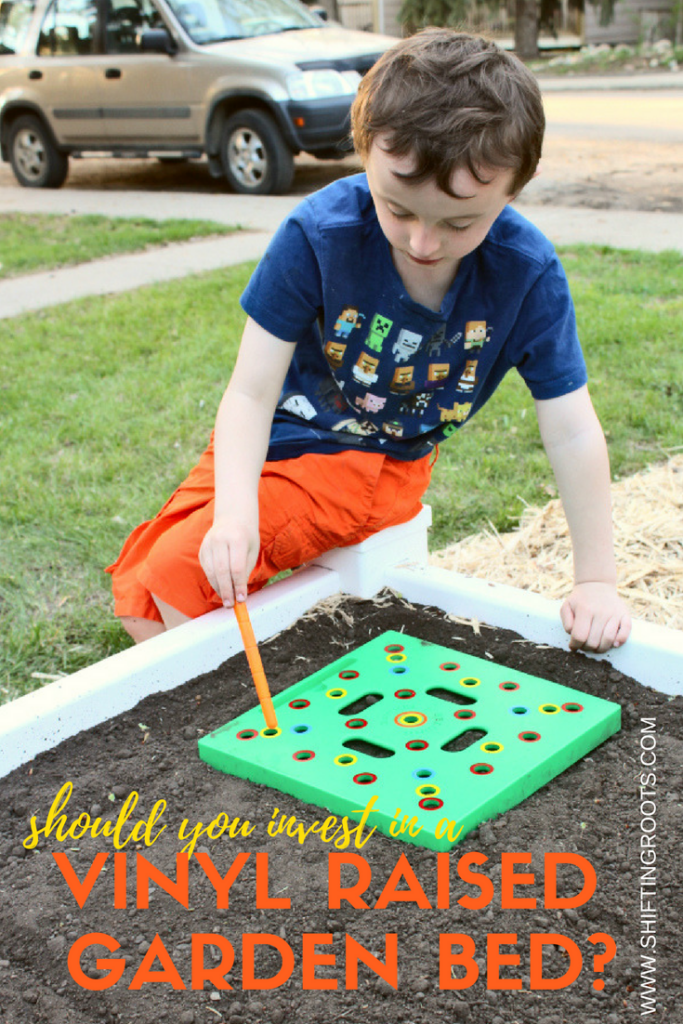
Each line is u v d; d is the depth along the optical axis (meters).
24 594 2.79
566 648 2.07
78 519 3.17
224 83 8.52
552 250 1.97
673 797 1.65
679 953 1.37
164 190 9.71
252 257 6.68
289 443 2.15
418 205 1.54
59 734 1.84
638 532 2.74
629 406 3.79
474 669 1.98
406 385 2.06
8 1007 1.34
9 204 9.20
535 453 3.54
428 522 2.41
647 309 4.96
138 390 4.32
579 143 10.59
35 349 4.95
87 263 6.87
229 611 2.12
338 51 8.62
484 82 1.52
